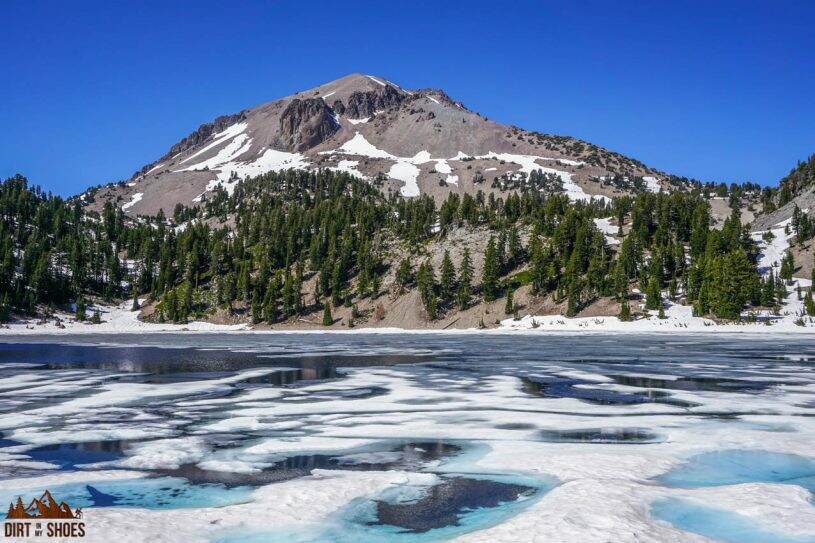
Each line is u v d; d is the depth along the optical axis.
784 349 61.50
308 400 28.80
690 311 115.19
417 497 13.84
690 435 19.72
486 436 20.23
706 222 142.12
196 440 20.08
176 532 11.54
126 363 50.22
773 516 11.84
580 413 24.53
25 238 187.25
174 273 167.25
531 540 10.47
